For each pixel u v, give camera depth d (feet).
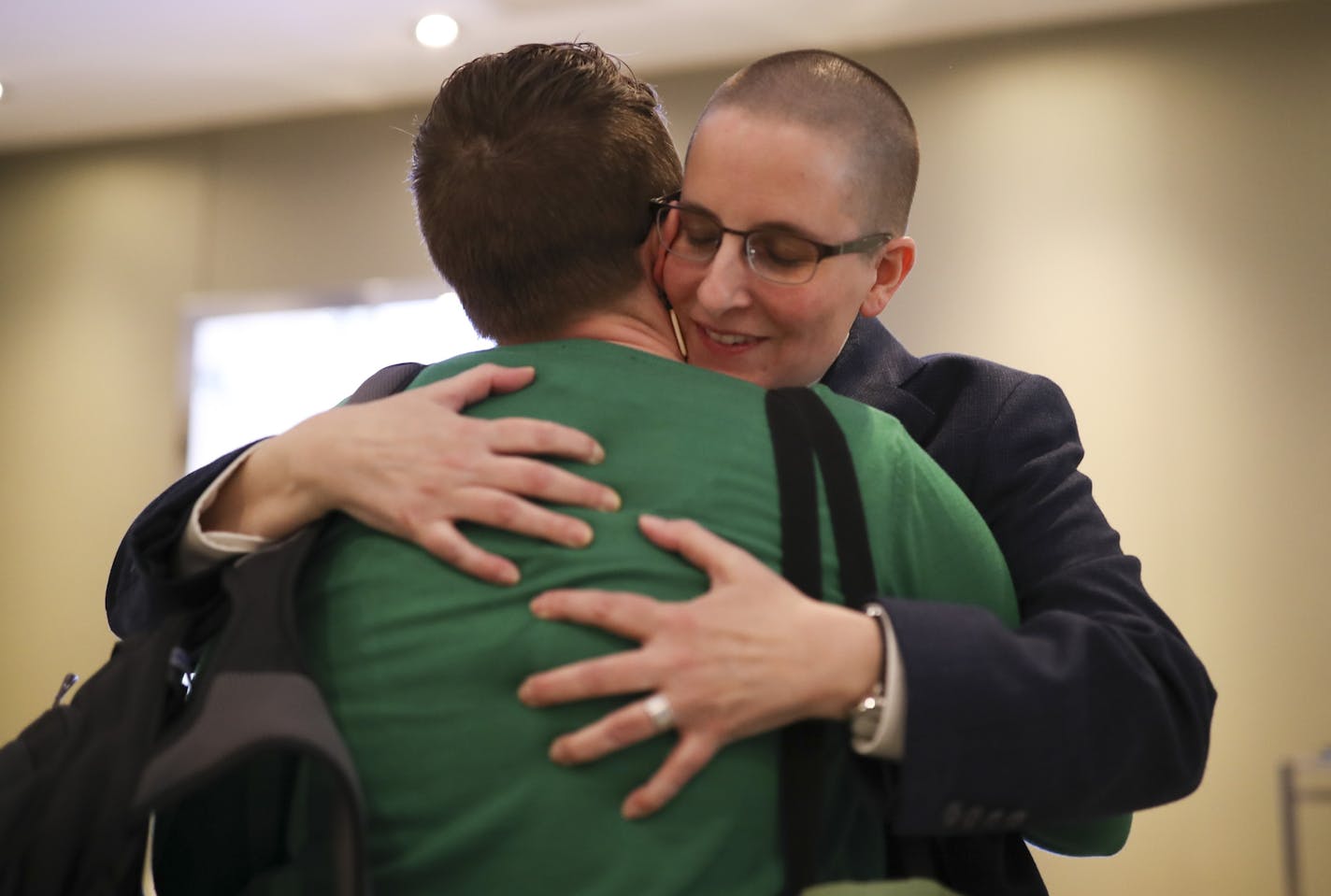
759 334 6.01
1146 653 4.89
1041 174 24.12
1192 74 23.76
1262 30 23.57
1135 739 4.66
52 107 28.78
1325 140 22.93
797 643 4.35
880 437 5.04
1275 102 23.27
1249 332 22.63
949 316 24.06
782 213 5.74
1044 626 4.83
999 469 6.43
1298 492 21.95
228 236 29.17
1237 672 21.66
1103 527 5.98
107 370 29.43
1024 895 5.62
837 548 4.67
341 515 4.99
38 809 4.35
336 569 4.79
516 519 4.55
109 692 4.63
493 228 5.26
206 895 4.89
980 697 4.35
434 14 24.34
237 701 4.29
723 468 4.73
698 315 6.00
